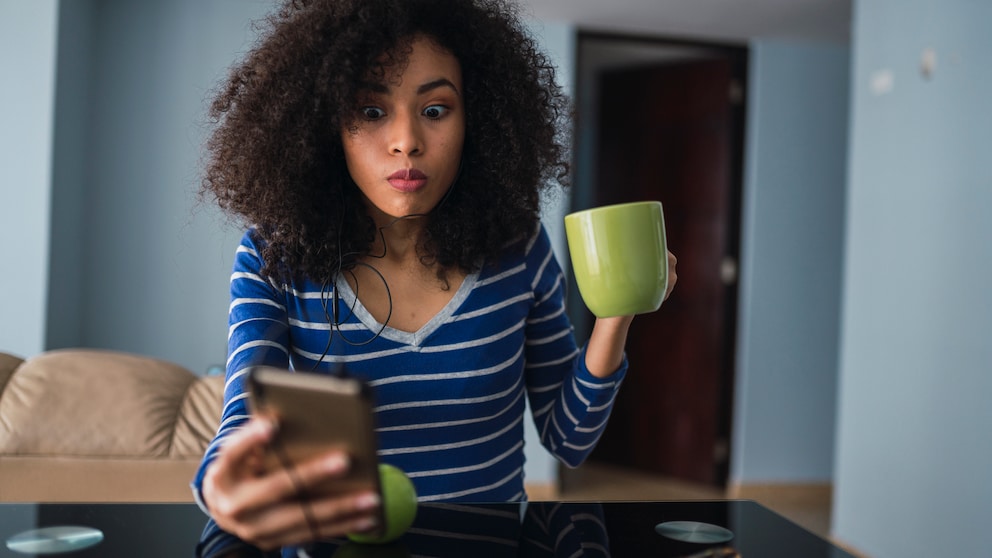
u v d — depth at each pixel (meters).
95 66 3.57
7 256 3.11
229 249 3.70
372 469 0.51
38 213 3.13
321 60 0.86
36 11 3.12
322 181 0.90
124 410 1.27
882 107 3.16
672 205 4.50
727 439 4.26
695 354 4.38
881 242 3.15
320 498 0.52
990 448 2.50
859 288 3.29
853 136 3.38
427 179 0.84
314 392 0.49
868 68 3.27
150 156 3.63
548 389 1.01
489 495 0.92
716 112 4.25
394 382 0.89
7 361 1.31
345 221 0.89
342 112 0.82
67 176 3.33
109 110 3.59
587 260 0.78
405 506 0.66
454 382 0.89
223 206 0.96
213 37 3.67
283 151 0.88
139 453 1.25
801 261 4.21
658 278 0.77
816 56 4.19
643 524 0.73
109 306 3.61
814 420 4.25
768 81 4.16
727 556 0.65
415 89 0.83
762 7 3.63
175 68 3.64
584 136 5.17
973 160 2.63
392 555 0.64
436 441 0.90
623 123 4.73
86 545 0.64
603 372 0.89
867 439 3.19
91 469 1.24
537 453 3.99
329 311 0.89
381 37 0.82
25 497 1.22
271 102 0.88
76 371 1.30
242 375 0.79
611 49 4.58
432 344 0.89
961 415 2.65
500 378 0.92
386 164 0.83
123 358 1.36
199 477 0.63
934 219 2.82
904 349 2.97
